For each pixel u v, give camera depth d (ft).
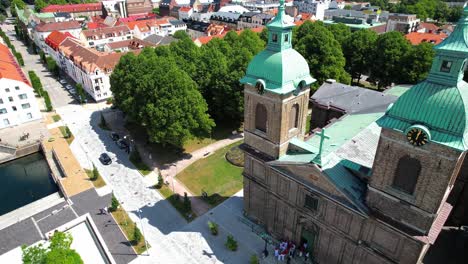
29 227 165.68
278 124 127.24
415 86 90.38
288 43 122.72
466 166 145.59
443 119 84.53
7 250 152.46
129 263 142.31
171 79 208.64
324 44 282.36
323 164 117.50
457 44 80.23
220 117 257.34
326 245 132.57
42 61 444.14
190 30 569.23
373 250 115.65
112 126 267.80
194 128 223.92
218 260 143.02
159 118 201.57
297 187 131.54
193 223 163.84
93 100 322.55
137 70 234.17
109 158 216.13
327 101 195.31
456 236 150.10
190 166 211.00
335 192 117.39
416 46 284.41
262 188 148.15
